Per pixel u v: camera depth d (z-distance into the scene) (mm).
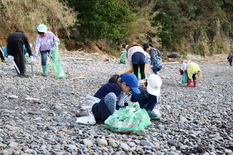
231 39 41688
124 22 22312
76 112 5383
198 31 35000
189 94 8172
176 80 11414
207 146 3916
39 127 4242
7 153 3168
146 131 4430
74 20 18266
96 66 13930
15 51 8711
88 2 18906
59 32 19984
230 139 4266
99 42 22422
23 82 8023
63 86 8047
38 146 3469
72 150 3422
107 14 19500
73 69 12016
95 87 8352
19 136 3768
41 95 6711
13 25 16234
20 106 5570
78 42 20734
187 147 3836
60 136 3895
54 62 9164
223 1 41844
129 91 4562
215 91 9031
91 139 3854
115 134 4145
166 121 5098
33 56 8922
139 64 6758
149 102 4863
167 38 29000
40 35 8891
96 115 4602
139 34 24906
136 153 3535
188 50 32781
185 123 5051
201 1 35594
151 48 8016
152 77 4645
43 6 17203
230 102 7152
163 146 3848
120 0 22047
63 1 19016
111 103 4344
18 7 16188
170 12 29750
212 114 5816
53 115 5059
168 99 7246
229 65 22422
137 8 24484
